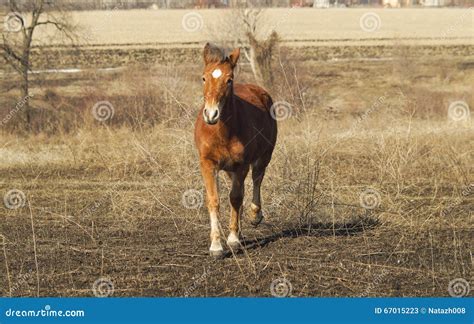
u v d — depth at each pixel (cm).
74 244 897
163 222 997
